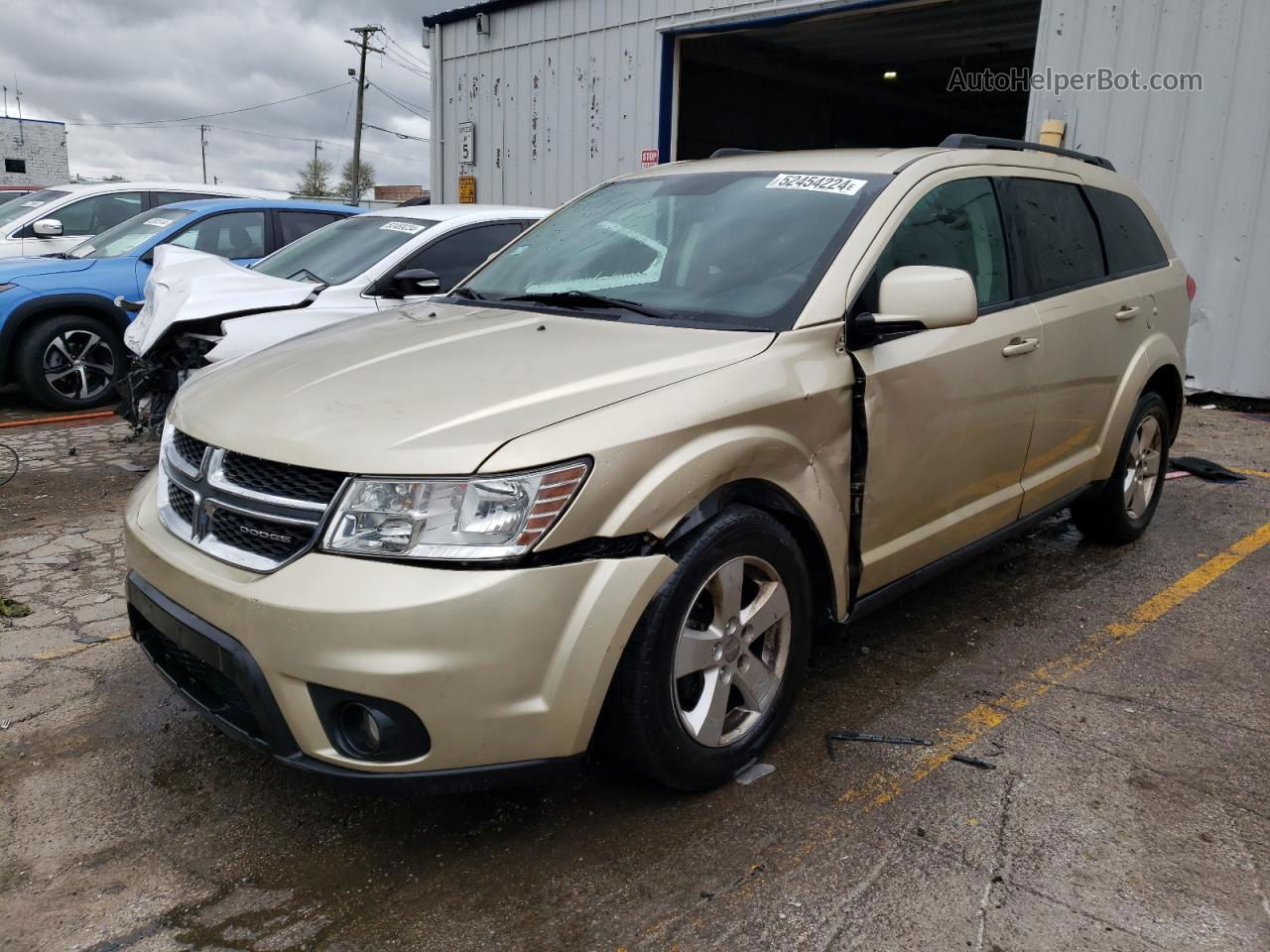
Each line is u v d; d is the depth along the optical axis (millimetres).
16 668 3652
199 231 8812
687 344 2859
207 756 3062
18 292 8000
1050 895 2387
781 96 19656
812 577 3090
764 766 2957
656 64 11883
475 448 2299
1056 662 3674
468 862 2539
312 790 2883
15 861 2559
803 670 3035
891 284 2996
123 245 8766
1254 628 3996
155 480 3012
